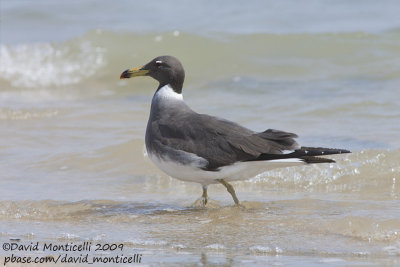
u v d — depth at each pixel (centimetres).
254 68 2161
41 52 2362
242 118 1655
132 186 1279
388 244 900
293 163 1040
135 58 2319
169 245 921
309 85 1947
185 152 1067
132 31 2453
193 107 1792
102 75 2250
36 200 1169
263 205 1116
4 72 2253
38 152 1480
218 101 1848
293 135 1052
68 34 2570
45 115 1773
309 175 1288
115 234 979
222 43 2317
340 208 1078
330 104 1722
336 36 2306
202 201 1134
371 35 2295
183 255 877
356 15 2600
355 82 1934
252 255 871
